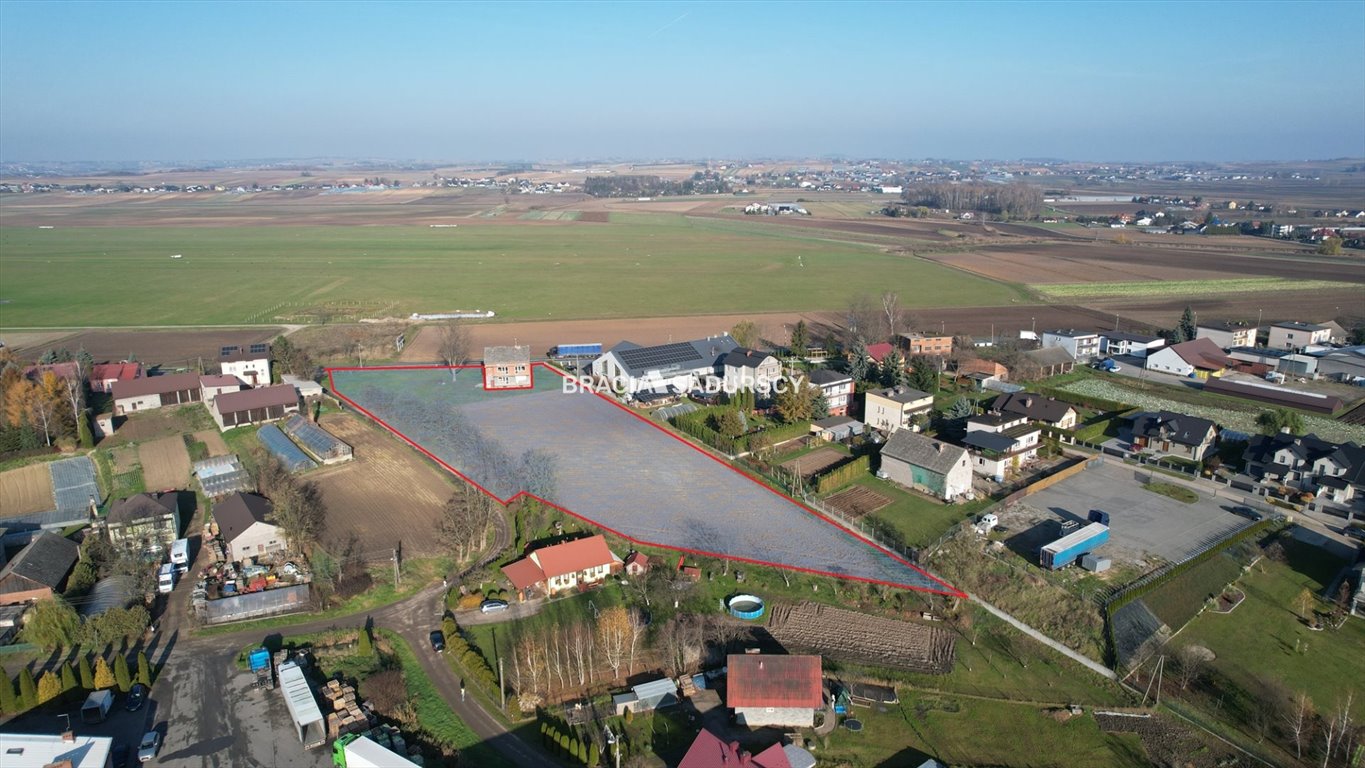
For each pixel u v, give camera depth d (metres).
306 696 50.03
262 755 46.72
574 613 61.25
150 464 88.62
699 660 55.94
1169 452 92.06
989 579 66.00
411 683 53.47
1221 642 59.00
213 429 99.00
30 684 50.66
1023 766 47.19
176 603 62.69
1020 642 59.00
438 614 61.31
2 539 70.44
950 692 53.47
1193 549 70.38
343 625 59.81
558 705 51.56
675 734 49.22
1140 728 50.53
